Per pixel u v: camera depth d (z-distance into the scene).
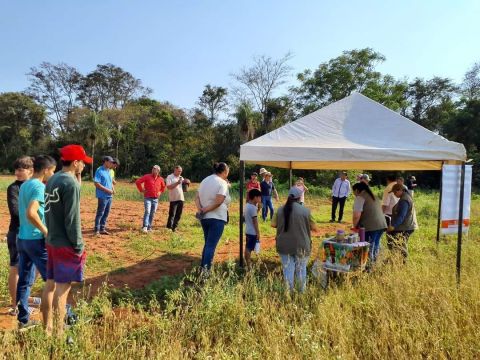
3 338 3.86
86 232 10.85
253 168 39.09
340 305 5.09
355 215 7.34
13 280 4.97
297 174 34.75
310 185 31.59
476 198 26.66
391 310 4.79
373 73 40.84
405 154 6.61
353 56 41.03
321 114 8.00
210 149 49.31
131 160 52.88
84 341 3.84
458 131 42.59
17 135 59.69
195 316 4.54
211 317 4.54
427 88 49.25
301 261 5.93
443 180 6.54
